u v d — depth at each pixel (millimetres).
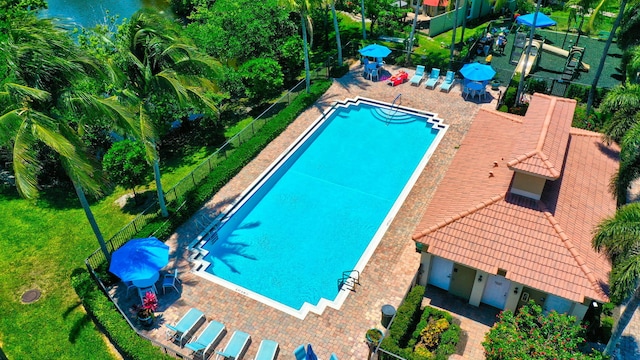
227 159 35281
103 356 23969
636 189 32188
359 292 25969
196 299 26047
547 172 23656
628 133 24828
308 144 38281
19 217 32562
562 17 58625
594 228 24172
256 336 24062
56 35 22594
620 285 19906
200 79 27547
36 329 25422
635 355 23156
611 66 46156
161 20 26859
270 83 42031
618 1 36406
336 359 21719
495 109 39500
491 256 23672
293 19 50656
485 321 25109
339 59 46094
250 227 31234
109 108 23000
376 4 52156
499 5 51312
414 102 41312
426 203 31344
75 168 22078
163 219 30547
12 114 20281
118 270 24859
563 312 23703
